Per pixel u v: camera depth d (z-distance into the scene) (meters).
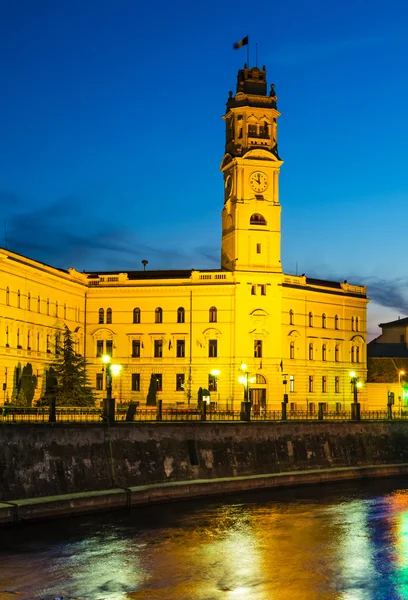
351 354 152.00
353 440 104.12
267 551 60.16
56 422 75.06
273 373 137.75
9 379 116.88
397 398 157.50
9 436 69.81
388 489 90.25
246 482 87.31
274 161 140.88
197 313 138.62
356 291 154.00
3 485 68.44
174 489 80.25
